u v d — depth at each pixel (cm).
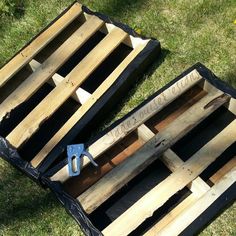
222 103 236
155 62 268
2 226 226
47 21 293
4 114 242
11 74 253
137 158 221
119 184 216
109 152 236
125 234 203
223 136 225
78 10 273
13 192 235
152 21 285
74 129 234
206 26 279
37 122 235
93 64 250
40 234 223
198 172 216
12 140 232
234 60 265
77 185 229
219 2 287
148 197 211
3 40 288
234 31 276
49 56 263
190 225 206
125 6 293
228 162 229
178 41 275
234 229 215
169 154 223
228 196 212
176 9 288
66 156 232
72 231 223
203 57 268
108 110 248
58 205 229
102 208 224
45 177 223
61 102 240
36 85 246
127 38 265
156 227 210
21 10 297
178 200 221
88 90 261
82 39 260
